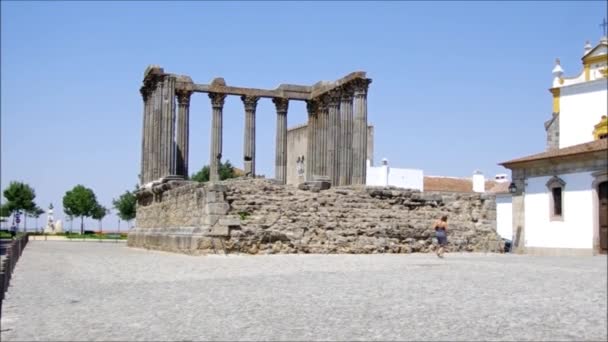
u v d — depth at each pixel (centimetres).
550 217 5284
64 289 2162
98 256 4153
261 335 1362
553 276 2525
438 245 4131
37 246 6494
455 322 1509
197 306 1748
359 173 5878
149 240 5528
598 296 1938
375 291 2044
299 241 4175
